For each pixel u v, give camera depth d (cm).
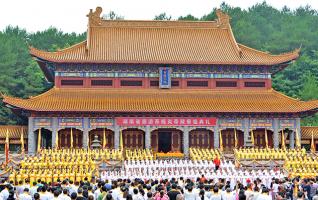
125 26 10369
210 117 9094
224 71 9625
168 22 10469
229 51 9981
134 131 9381
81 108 8738
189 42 10194
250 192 3469
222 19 10612
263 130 9531
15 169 6931
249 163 7688
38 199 3009
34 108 8581
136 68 9481
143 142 9369
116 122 8950
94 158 7706
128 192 3294
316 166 7188
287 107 9088
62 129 9169
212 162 7500
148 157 8038
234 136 9431
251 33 19588
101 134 9288
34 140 8838
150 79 9512
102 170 7400
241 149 8244
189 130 9050
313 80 14662
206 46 10106
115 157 7788
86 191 3275
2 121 12312
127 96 9319
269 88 9662
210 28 10531
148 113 8944
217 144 9062
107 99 9175
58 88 9281
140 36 10238
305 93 14000
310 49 18850
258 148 8825
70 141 9256
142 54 9688
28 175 5691
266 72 9700
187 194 3331
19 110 9075
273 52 18250
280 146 9731
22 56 15775
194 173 6431
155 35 10294
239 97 9475
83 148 8569
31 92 13288
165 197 3281
